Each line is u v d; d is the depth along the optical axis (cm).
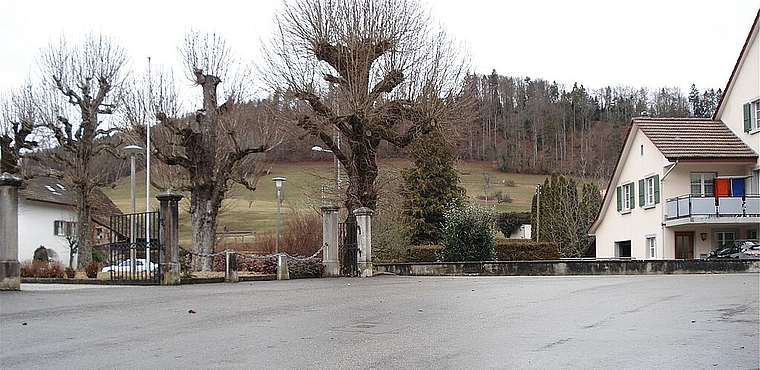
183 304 1158
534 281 1867
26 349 723
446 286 1639
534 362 655
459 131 2909
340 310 1084
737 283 1644
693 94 8200
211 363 655
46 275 2331
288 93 2795
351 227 2339
